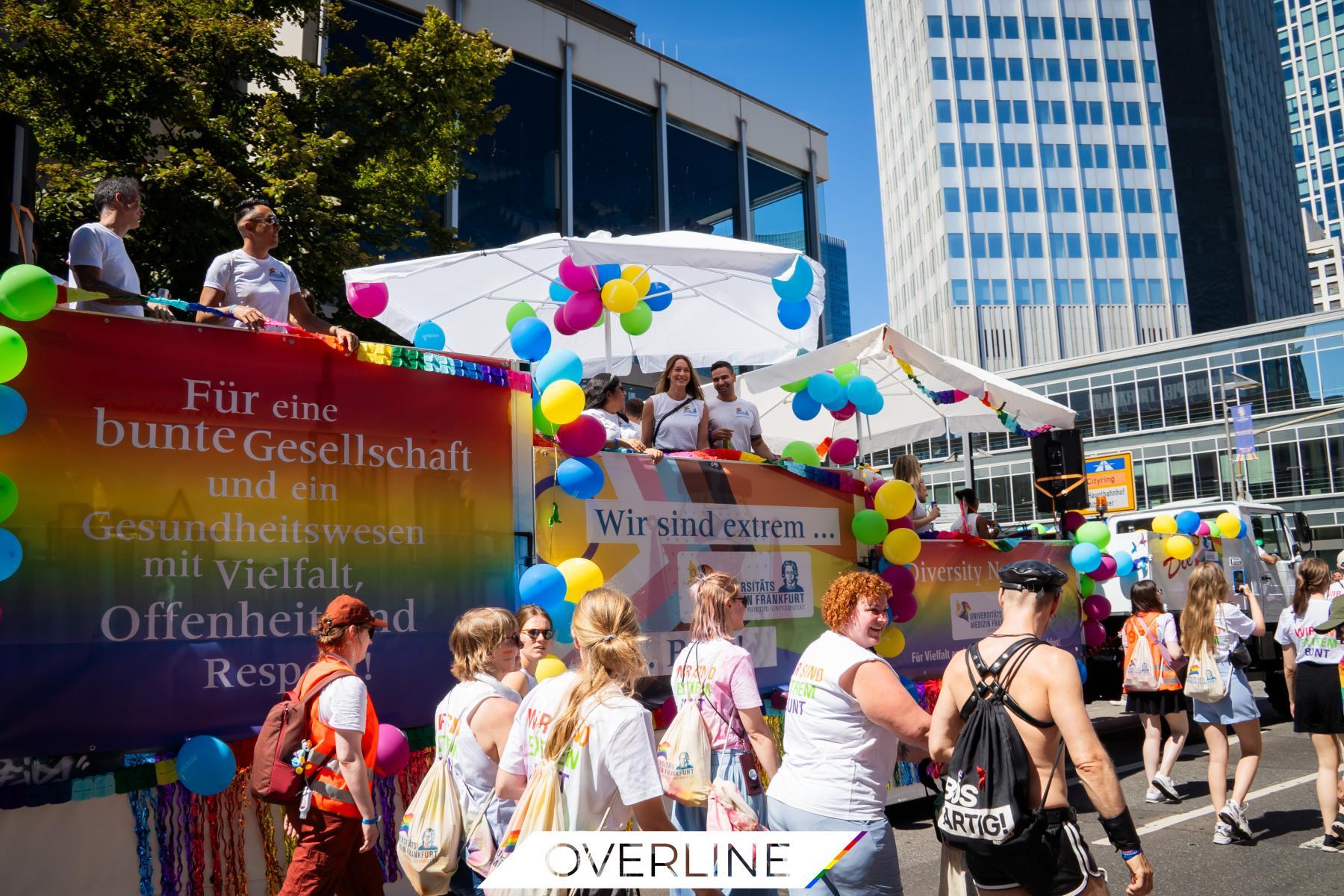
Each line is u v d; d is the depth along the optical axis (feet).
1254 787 28.37
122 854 13.02
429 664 15.80
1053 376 169.78
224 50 41.60
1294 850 21.40
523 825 9.74
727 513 21.29
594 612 10.43
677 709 13.92
